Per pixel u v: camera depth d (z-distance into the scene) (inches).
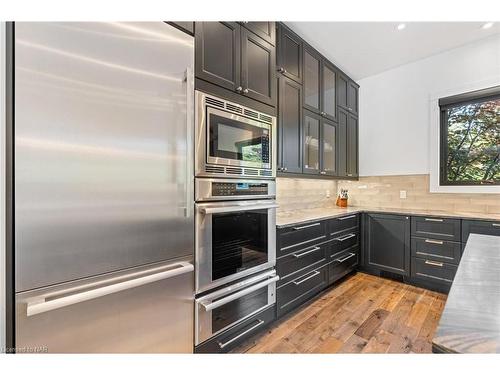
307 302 95.3
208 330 57.0
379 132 140.4
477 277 36.0
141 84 44.1
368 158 144.8
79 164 37.2
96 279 39.0
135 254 43.4
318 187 141.9
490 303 28.1
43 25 34.4
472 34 102.7
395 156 135.0
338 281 116.9
